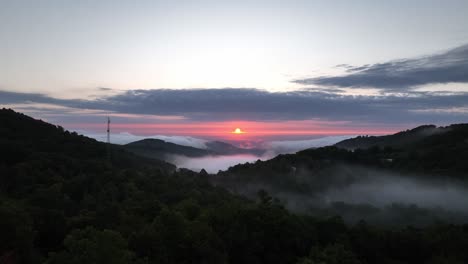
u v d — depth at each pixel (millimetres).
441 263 58812
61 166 88188
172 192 80500
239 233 50594
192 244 42500
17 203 50875
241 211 56406
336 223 65062
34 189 68688
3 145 93500
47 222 46344
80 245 32219
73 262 30062
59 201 60938
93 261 30031
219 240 46469
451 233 68188
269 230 54562
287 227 55938
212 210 55812
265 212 57656
